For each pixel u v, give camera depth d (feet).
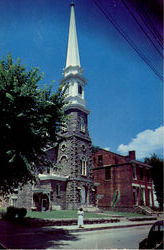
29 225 48.67
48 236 39.37
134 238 35.68
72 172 92.99
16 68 39.17
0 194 45.83
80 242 33.04
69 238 38.06
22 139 37.01
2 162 36.58
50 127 41.73
